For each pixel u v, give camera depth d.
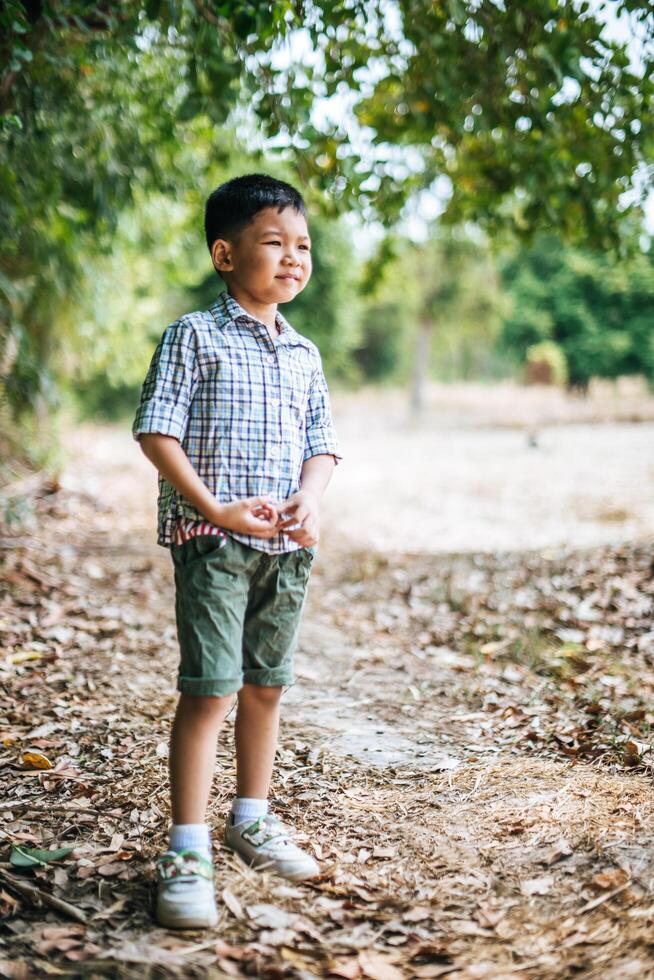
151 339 12.22
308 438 2.33
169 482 2.06
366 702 3.56
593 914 2.01
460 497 9.48
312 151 4.52
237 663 2.10
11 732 3.05
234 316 2.19
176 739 2.10
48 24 3.45
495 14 3.72
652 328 26.55
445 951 1.89
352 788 2.70
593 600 4.99
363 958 1.86
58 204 5.42
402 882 2.16
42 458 7.75
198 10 3.63
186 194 5.98
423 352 23.55
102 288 7.86
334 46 4.05
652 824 2.41
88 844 2.29
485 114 4.20
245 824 2.27
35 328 7.30
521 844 2.34
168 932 1.93
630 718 3.24
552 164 4.44
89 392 16.86
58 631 4.29
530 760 2.91
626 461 11.82
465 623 4.76
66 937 1.89
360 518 8.46
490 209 5.11
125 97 4.84
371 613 5.05
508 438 16.75
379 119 4.65
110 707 3.35
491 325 21.19
